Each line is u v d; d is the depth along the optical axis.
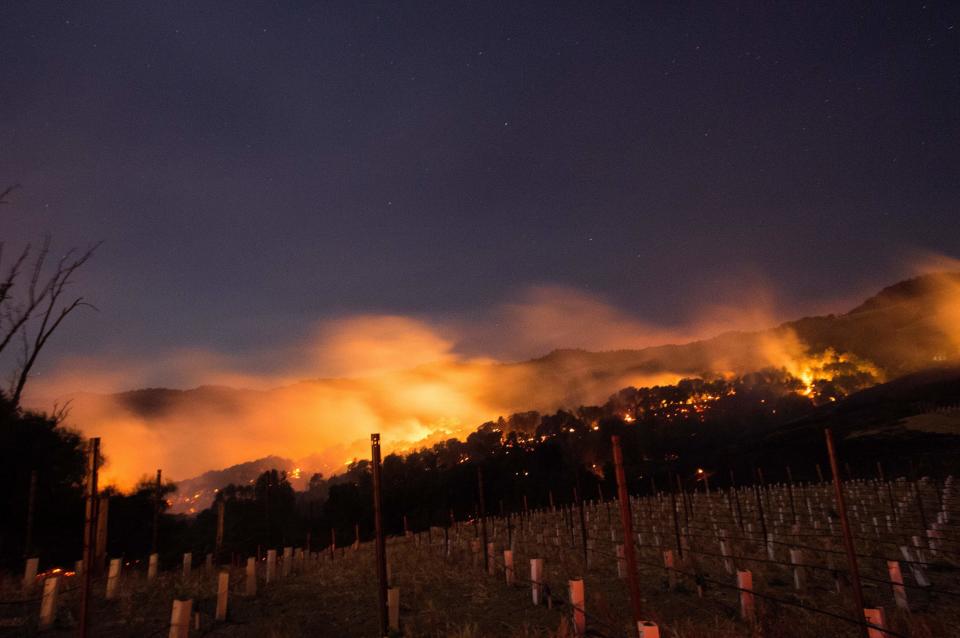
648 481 93.81
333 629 14.53
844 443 88.62
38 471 31.80
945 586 17.69
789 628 13.30
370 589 19.02
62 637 12.67
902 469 67.25
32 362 35.31
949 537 24.03
